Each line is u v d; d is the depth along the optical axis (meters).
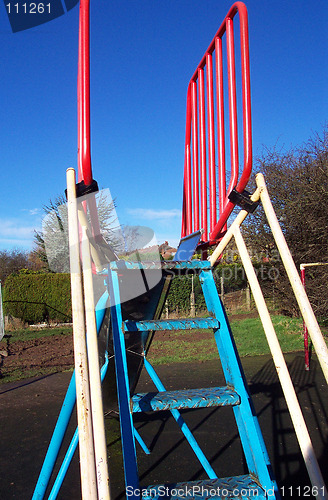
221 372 5.78
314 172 8.85
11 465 3.19
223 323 1.74
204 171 2.34
